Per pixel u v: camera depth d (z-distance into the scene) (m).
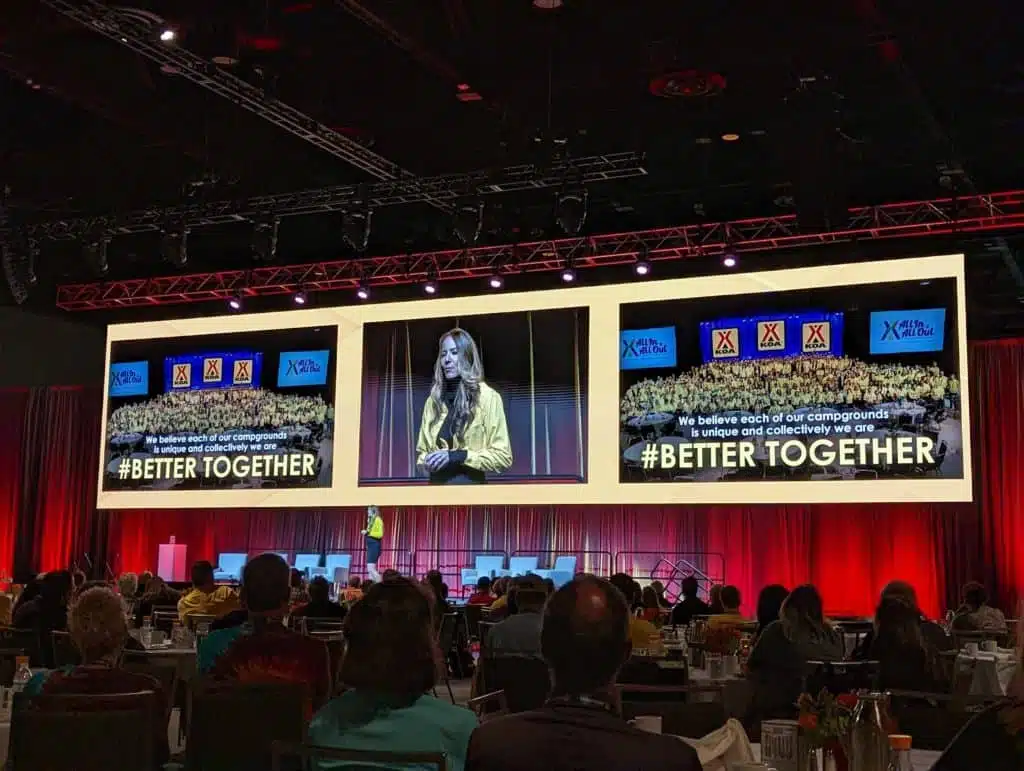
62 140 14.01
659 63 11.13
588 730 2.20
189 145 13.20
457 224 14.09
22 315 19.81
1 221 16.20
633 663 6.12
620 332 15.99
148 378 18.81
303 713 3.68
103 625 3.88
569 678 2.27
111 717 3.31
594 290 16.20
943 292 14.23
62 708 3.41
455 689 12.31
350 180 15.30
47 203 16.23
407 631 2.92
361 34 11.41
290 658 4.16
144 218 15.75
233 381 18.23
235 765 3.62
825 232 14.09
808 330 14.90
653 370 15.73
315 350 17.80
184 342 18.64
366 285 17.48
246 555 19.08
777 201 15.21
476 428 16.67
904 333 14.38
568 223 13.41
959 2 9.83
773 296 15.15
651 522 18.00
